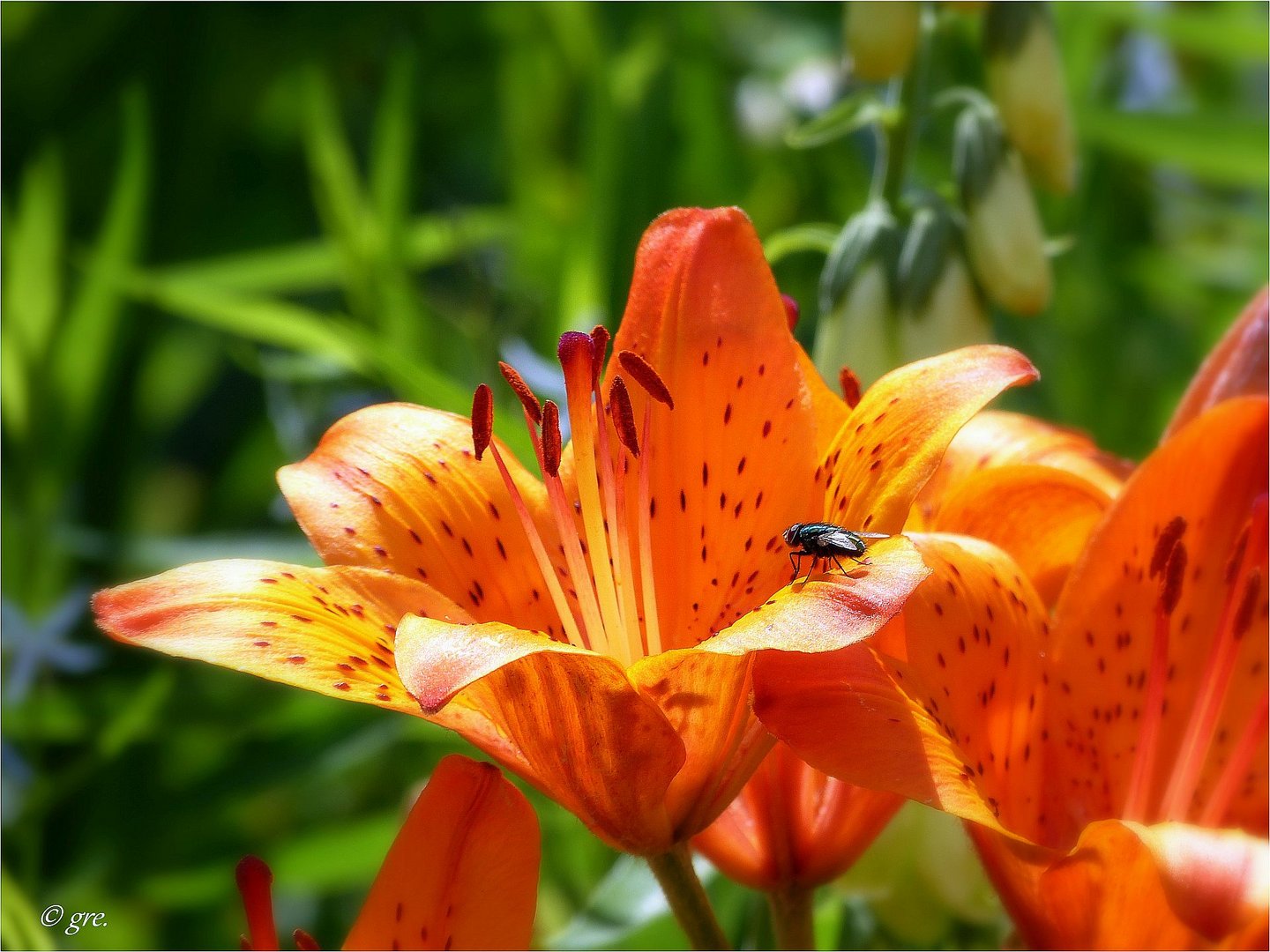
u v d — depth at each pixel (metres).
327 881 0.44
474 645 0.28
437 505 0.33
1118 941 0.31
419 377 0.42
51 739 0.46
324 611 0.31
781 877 0.33
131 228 0.49
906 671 0.30
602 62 0.51
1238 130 0.50
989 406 0.48
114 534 0.50
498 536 0.33
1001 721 0.32
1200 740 0.34
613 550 0.33
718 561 0.33
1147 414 0.51
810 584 0.28
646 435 0.32
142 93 0.50
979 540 0.33
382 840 0.44
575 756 0.30
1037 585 0.36
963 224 0.41
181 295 0.48
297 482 0.33
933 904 0.37
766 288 0.33
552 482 0.32
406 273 0.49
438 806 0.30
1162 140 0.51
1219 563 0.35
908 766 0.29
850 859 0.33
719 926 0.31
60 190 0.51
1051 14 0.41
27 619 0.46
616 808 0.30
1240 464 0.34
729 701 0.30
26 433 0.48
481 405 0.32
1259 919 0.28
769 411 0.33
